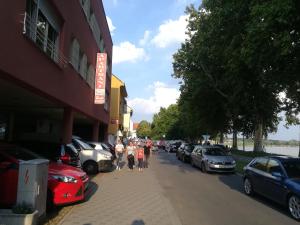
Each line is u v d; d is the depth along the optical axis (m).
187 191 14.25
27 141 13.73
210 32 19.22
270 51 13.31
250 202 12.14
